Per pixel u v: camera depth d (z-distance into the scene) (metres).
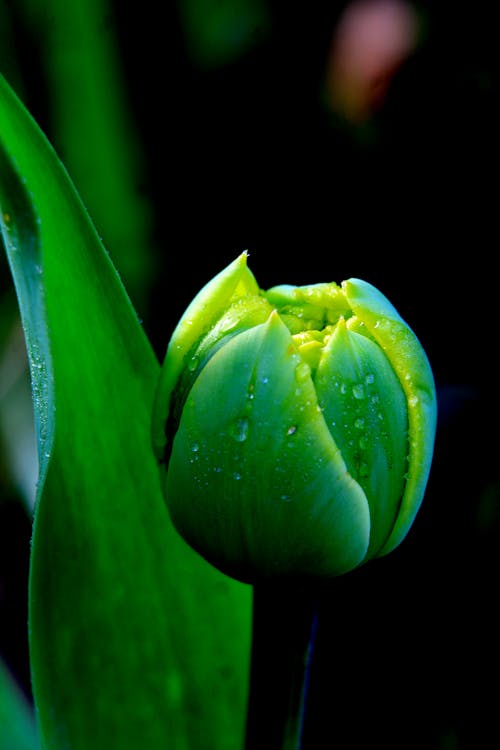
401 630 0.59
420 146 0.66
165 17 0.68
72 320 0.47
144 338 0.48
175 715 0.49
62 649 0.48
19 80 0.60
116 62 0.61
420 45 0.65
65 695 0.48
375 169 0.68
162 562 0.49
